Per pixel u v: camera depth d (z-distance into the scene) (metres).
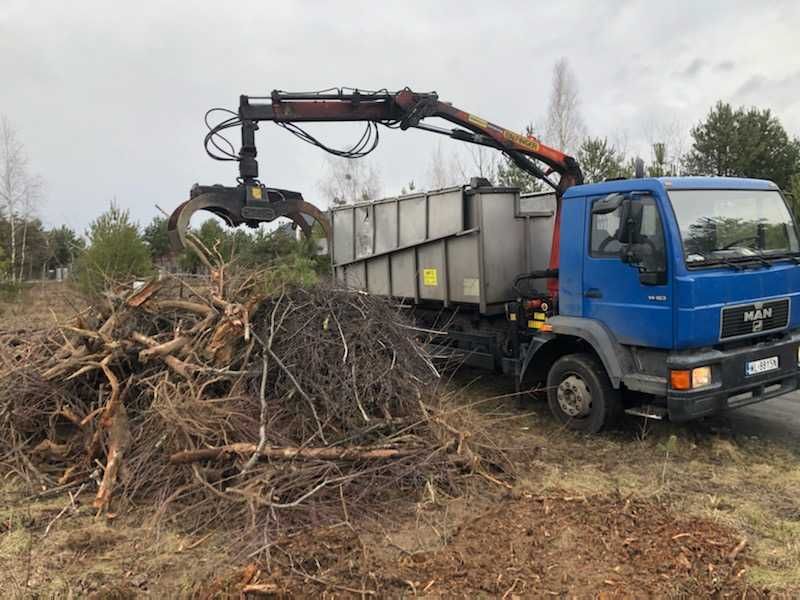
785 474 4.93
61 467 4.86
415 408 5.05
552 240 7.67
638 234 5.38
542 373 6.73
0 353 5.88
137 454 4.49
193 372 4.77
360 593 3.17
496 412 6.82
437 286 8.02
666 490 4.58
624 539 3.68
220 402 4.55
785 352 5.67
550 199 8.32
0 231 26.86
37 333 6.43
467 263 7.52
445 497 4.36
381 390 4.91
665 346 5.25
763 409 6.78
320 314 5.27
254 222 6.10
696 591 3.16
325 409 4.73
